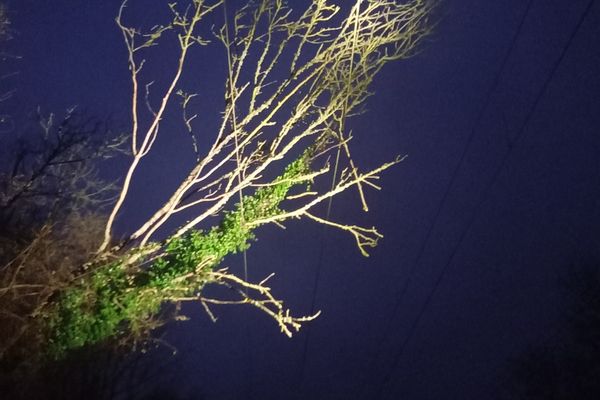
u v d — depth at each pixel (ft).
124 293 33.91
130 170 33.86
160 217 34.27
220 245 35.37
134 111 33.96
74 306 33.04
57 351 32.81
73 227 36.45
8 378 31.96
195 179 33.86
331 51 33.47
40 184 39.19
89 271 33.63
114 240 37.35
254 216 35.73
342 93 33.37
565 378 67.00
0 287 32.42
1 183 38.55
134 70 33.96
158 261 35.06
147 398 48.52
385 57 33.88
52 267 34.22
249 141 33.73
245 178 34.45
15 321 32.45
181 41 33.88
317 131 33.96
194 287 35.19
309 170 36.04
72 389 33.76
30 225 36.11
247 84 33.58
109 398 36.17
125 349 36.86
